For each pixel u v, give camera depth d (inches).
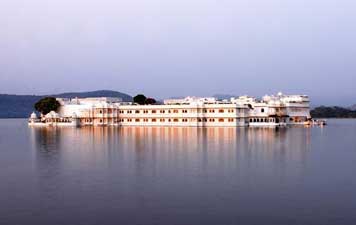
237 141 4357.8
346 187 1979.6
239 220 1505.9
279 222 1483.8
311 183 2073.1
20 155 3294.8
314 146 3875.5
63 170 2487.7
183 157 3038.9
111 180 2164.1
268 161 2827.3
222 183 2080.5
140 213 1589.6
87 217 1547.7
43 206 1681.8
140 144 4069.9
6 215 1571.1
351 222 1475.1
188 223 1480.1
